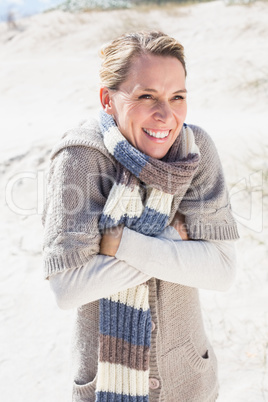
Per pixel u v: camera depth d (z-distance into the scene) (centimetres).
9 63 1378
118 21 1584
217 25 1283
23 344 334
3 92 1112
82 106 938
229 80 884
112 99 150
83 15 1717
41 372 308
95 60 1266
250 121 679
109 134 148
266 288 359
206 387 174
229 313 339
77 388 170
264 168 485
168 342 162
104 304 155
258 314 333
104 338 156
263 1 1356
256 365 290
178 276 152
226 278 160
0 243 464
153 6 1664
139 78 142
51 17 1755
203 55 1073
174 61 145
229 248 165
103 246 149
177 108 149
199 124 695
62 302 146
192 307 168
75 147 148
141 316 153
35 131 748
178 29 1364
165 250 151
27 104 1002
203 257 156
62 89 1073
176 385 167
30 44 1562
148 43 143
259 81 849
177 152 155
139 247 148
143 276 151
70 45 1490
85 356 168
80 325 168
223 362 295
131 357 154
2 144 684
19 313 367
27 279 409
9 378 304
